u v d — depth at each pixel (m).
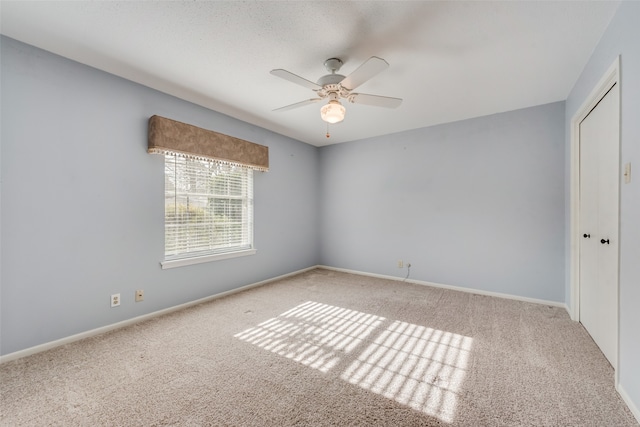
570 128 2.75
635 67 1.43
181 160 3.00
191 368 1.87
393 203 4.23
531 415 1.44
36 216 2.06
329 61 2.17
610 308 1.94
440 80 2.54
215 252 3.37
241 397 1.58
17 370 1.83
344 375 1.80
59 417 1.43
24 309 2.01
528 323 2.59
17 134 1.98
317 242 5.09
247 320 2.68
